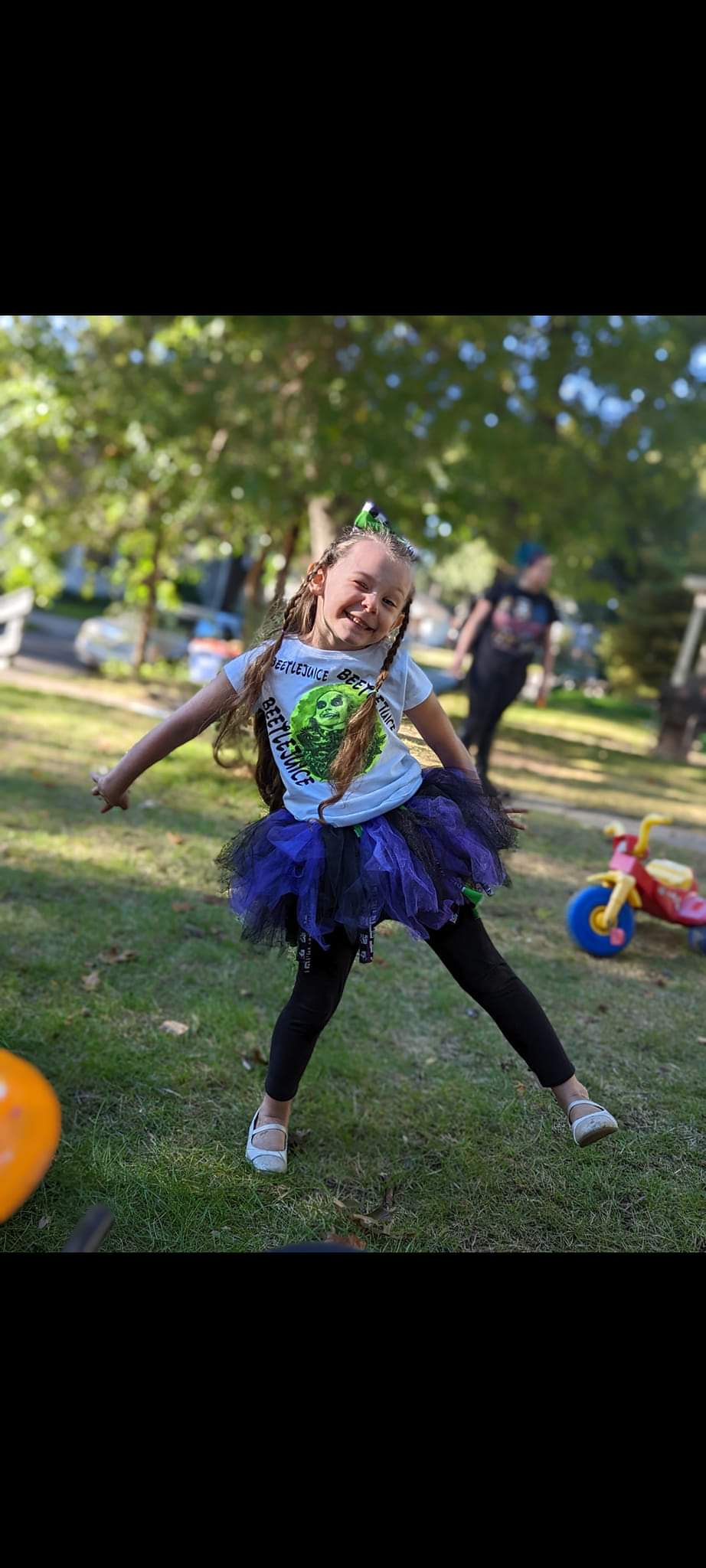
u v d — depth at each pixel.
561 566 15.19
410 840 2.29
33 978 3.38
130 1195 2.34
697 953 4.50
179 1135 2.61
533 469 12.01
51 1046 2.97
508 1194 2.50
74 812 5.60
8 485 11.78
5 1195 1.20
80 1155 2.46
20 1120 1.24
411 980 3.82
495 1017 2.40
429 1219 2.37
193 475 11.34
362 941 2.27
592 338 12.16
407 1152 2.64
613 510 14.11
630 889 4.24
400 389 10.40
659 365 12.62
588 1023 3.55
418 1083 3.01
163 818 5.70
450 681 15.05
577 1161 2.66
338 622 2.30
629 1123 2.88
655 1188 2.56
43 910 4.00
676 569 25.48
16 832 5.04
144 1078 2.85
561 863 5.86
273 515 10.86
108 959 3.61
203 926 4.05
